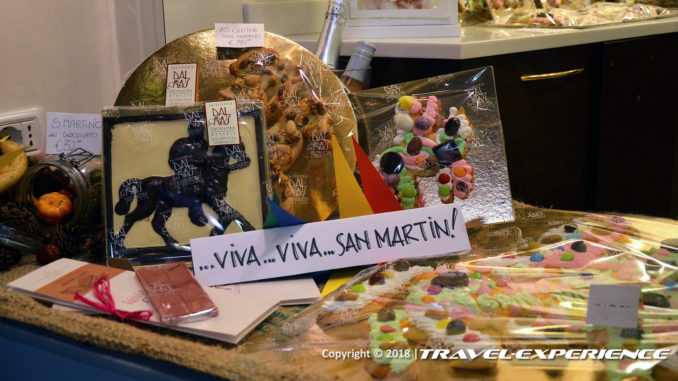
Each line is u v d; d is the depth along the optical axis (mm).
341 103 1023
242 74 1021
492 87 1046
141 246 909
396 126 1019
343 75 1164
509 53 1320
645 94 1682
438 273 823
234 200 928
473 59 1240
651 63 1677
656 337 675
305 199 1006
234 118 930
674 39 1743
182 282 790
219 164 929
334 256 869
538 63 1394
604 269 807
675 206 1895
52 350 710
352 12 1346
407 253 885
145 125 929
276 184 989
